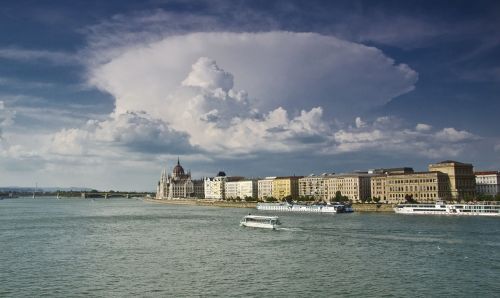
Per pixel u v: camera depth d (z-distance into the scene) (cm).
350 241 16500
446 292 9606
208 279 10688
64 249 14988
